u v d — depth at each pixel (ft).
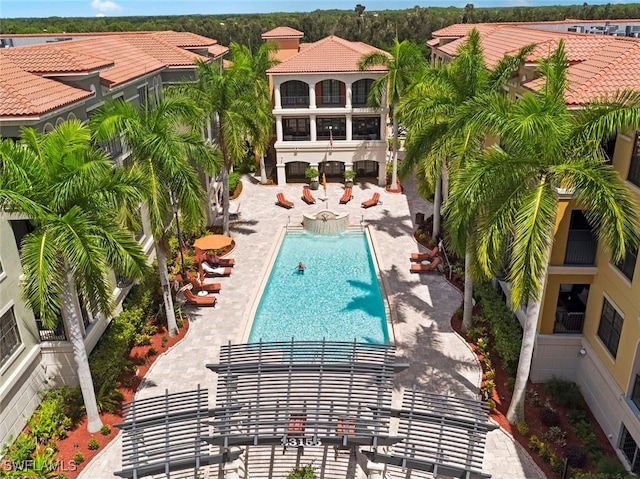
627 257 52.70
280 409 52.19
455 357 69.41
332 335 76.23
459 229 55.06
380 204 126.52
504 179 47.52
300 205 126.93
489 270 50.88
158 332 76.23
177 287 84.94
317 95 137.39
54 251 46.75
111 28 293.43
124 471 47.62
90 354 65.41
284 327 78.54
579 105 55.88
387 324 77.77
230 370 58.23
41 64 69.31
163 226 67.87
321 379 56.44
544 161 47.42
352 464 55.06
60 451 55.52
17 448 54.39
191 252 99.50
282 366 57.93
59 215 49.37
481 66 79.77
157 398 53.36
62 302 51.90
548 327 62.28
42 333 62.08
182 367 68.90
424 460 48.29
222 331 76.74
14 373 56.18
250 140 112.37
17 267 57.67
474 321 75.51
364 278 93.56
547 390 61.72
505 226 47.80
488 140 82.74
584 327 61.82
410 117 79.46
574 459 52.11
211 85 98.07
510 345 65.77
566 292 70.33
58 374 63.31
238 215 120.57
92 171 48.98
